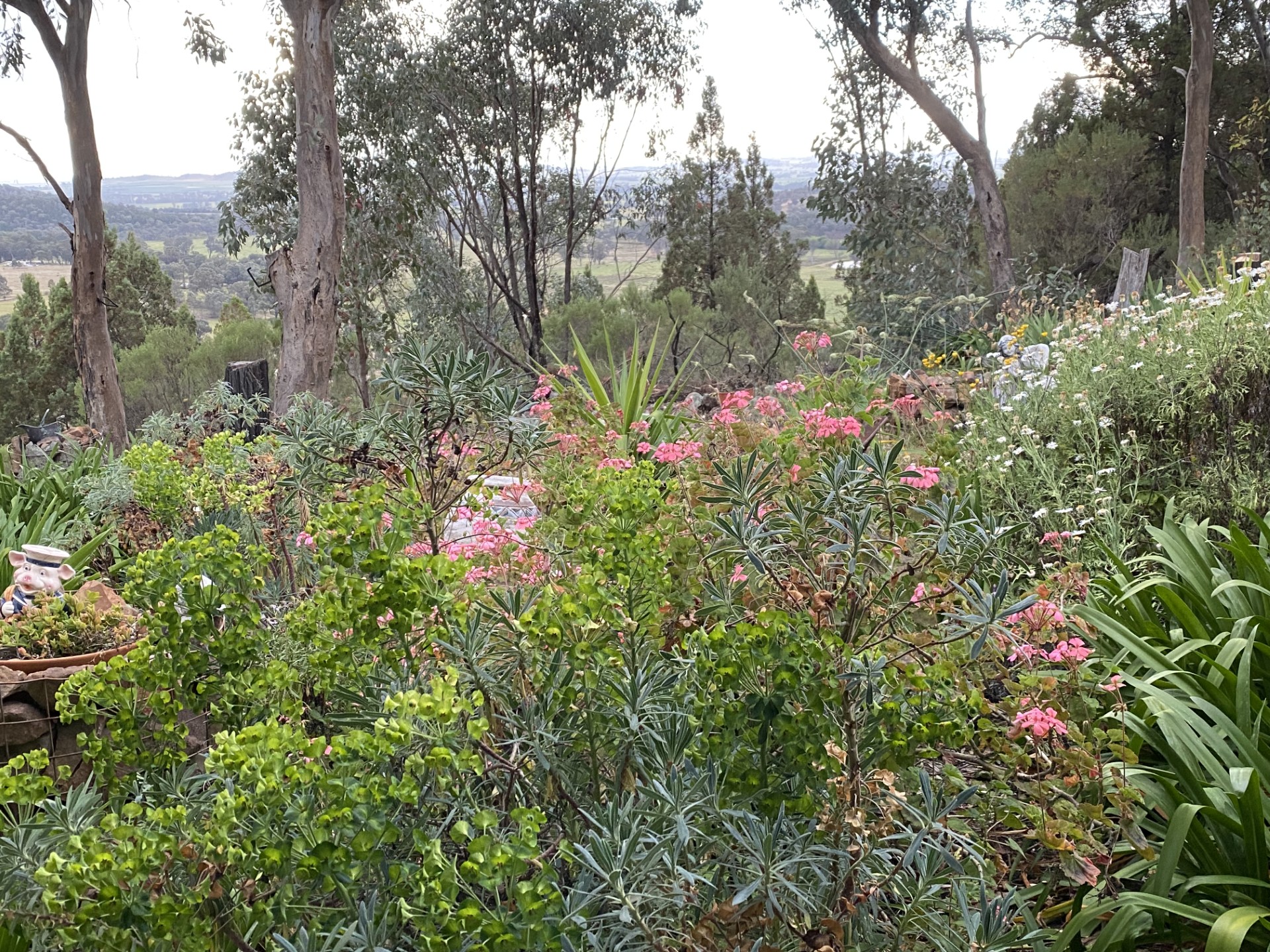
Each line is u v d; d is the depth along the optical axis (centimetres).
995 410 491
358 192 1906
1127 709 283
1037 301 1324
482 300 2033
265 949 181
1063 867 221
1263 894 228
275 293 1205
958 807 223
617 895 163
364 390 1831
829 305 2858
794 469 313
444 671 210
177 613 215
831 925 180
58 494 601
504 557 300
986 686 307
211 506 464
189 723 292
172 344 2008
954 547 260
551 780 199
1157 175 2098
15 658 330
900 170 1720
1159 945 246
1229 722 246
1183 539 337
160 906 155
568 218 2347
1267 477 403
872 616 248
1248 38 2255
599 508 278
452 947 151
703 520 290
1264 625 288
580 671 209
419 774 174
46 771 301
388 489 319
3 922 182
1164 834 253
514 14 2009
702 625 244
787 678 187
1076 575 293
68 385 3155
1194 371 434
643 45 2141
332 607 211
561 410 489
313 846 163
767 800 190
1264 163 2325
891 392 484
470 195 2166
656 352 1753
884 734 202
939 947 198
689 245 3053
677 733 198
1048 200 1983
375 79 1886
